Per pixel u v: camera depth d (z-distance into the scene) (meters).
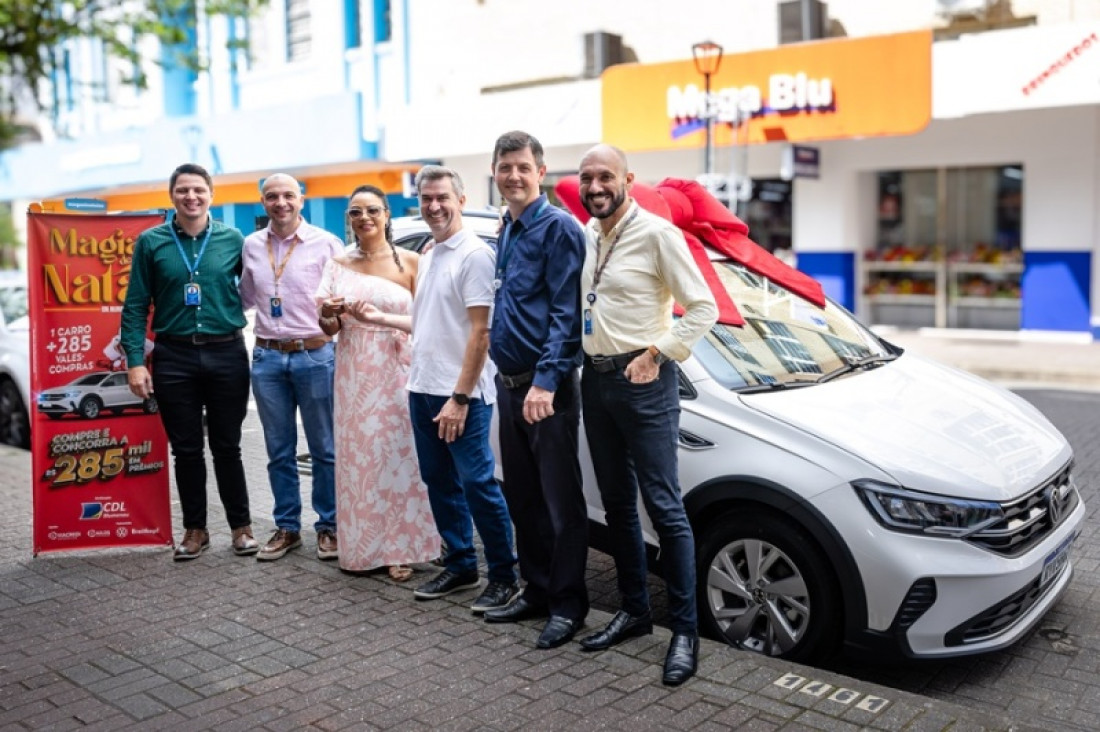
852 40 14.18
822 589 4.40
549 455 4.54
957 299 16.47
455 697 4.12
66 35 16.41
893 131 14.03
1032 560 4.39
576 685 4.20
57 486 6.06
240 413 5.97
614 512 4.54
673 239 4.15
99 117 24.73
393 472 5.48
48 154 24.86
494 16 18.44
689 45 16.61
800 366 5.22
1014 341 15.36
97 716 4.03
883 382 5.20
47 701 4.17
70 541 6.11
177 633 4.84
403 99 19.12
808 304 5.87
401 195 17.84
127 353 5.80
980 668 4.69
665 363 4.28
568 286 4.38
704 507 4.71
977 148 15.38
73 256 6.05
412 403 5.13
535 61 18.11
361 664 4.46
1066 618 5.18
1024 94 13.12
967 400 5.17
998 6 14.18
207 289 5.77
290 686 4.26
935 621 4.23
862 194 16.88
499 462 5.79
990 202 16.06
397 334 5.46
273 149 19.02
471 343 4.81
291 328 5.79
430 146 17.78
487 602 5.01
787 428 4.58
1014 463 4.62
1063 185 14.83
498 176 4.48
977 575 4.21
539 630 4.78
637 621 4.63
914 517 4.25
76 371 6.07
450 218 4.94
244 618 5.02
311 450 5.88
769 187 17.34
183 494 5.95
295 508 6.01
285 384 5.88
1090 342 14.90
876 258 17.05
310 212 10.50
